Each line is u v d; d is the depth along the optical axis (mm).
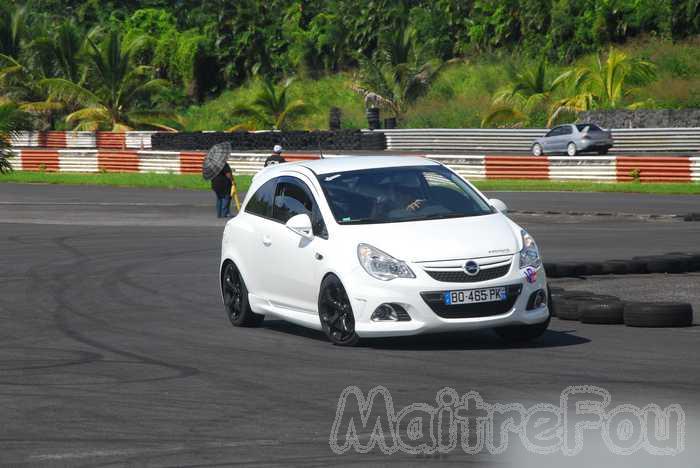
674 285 39531
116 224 72062
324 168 31125
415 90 176250
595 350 26906
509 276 26953
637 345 27516
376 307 27016
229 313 33531
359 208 29219
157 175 118875
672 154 128000
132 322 34500
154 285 43594
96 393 23469
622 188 90625
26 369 26672
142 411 21516
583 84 161125
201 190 101938
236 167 125062
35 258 53906
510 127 156875
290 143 152000
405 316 26859
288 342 29672
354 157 32438
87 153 131750
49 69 188375
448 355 26688
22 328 33750
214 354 28188
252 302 32250
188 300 39375
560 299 32531
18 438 19516
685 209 73188
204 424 20219
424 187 30016
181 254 54469
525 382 23172
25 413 21625
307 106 177500
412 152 144125
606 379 23297
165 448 18484
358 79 190125
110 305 38562
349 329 27969
